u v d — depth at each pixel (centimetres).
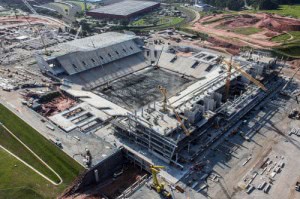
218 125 13812
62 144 12631
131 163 12706
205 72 19312
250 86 16688
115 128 13462
